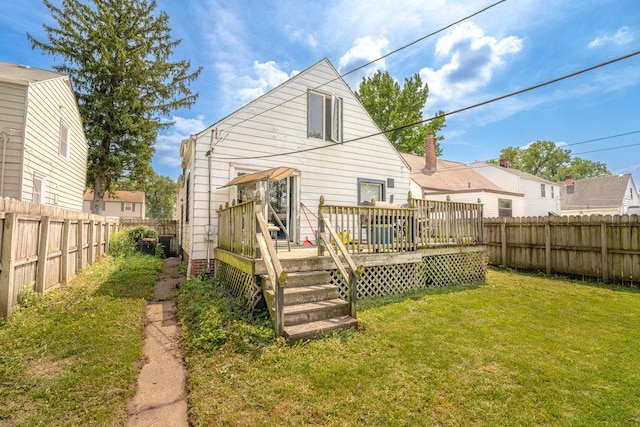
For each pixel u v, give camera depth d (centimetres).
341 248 487
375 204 662
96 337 377
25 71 979
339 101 936
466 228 809
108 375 301
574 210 2922
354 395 279
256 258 462
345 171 933
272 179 656
